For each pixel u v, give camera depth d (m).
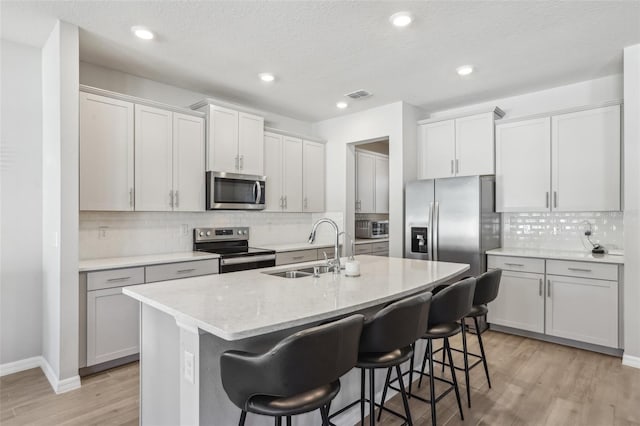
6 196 2.79
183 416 1.54
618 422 2.13
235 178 3.84
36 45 2.88
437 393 2.48
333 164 5.05
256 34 2.69
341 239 4.93
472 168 4.06
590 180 3.38
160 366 1.75
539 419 2.17
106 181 3.01
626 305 2.92
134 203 3.19
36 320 2.91
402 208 4.32
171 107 3.43
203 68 3.32
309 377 1.22
